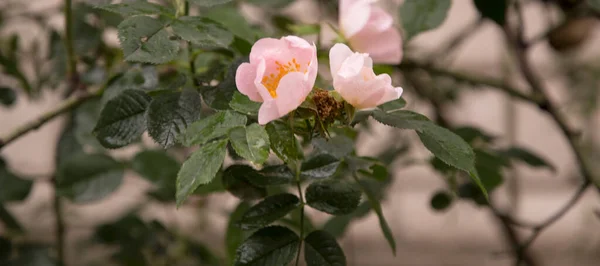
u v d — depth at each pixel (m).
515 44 1.36
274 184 0.96
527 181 2.17
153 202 1.62
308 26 1.05
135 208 1.59
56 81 1.26
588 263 2.12
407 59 1.30
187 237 1.55
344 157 0.99
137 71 1.02
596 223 2.04
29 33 1.67
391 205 2.22
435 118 1.67
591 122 1.90
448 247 2.23
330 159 0.97
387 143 1.72
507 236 1.63
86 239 1.68
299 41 0.89
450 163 0.90
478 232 2.20
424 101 1.63
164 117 0.93
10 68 1.22
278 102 0.87
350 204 0.95
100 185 1.21
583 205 2.13
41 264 1.33
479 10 1.20
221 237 2.10
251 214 0.94
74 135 1.25
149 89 1.00
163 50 0.91
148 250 1.48
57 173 1.20
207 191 1.04
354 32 1.02
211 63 1.05
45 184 2.18
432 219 2.22
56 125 2.15
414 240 2.25
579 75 1.84
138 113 0.96
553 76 1.96
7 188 1.25
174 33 0.92
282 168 0.96
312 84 0.89
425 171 2.18
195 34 0.93
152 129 0.93
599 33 1.89
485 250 2.20
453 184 1.18
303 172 0.96
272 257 0.93
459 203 2.17
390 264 2.26
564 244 2.15
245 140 0.88
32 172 2.21
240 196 0.98
